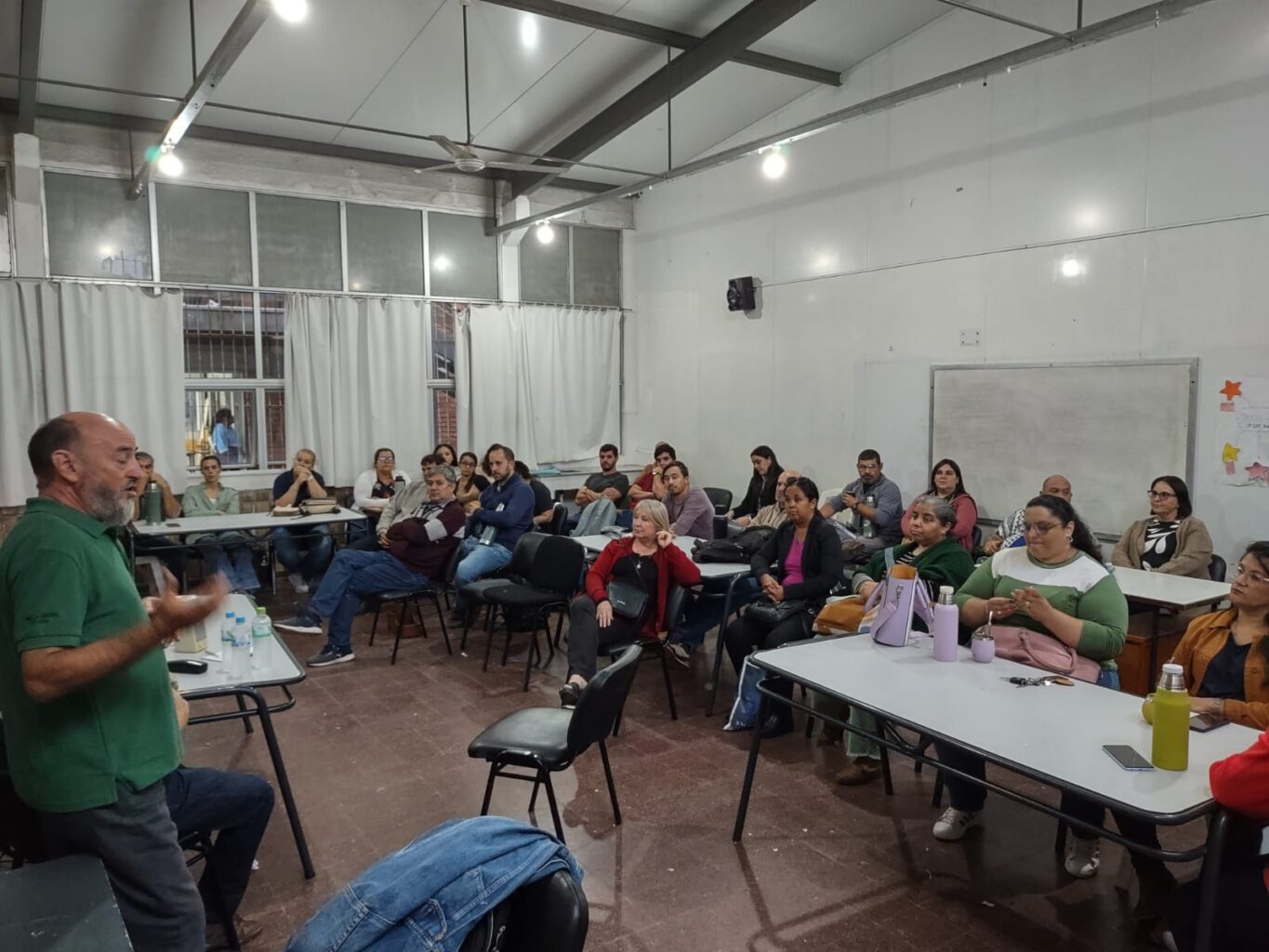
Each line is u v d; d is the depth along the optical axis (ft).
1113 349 16.21
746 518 21.75
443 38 17.51
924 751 10.96
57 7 15.38
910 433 20.06
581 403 27.91
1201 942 5.49
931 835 9.29
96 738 5.33
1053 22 16.67
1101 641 8.42
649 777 10.71
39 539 5.20
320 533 21.02
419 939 3.71
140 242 21.17
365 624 18.34
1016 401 17.78
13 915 4.16
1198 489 15.08
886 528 19.34
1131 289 15.87
